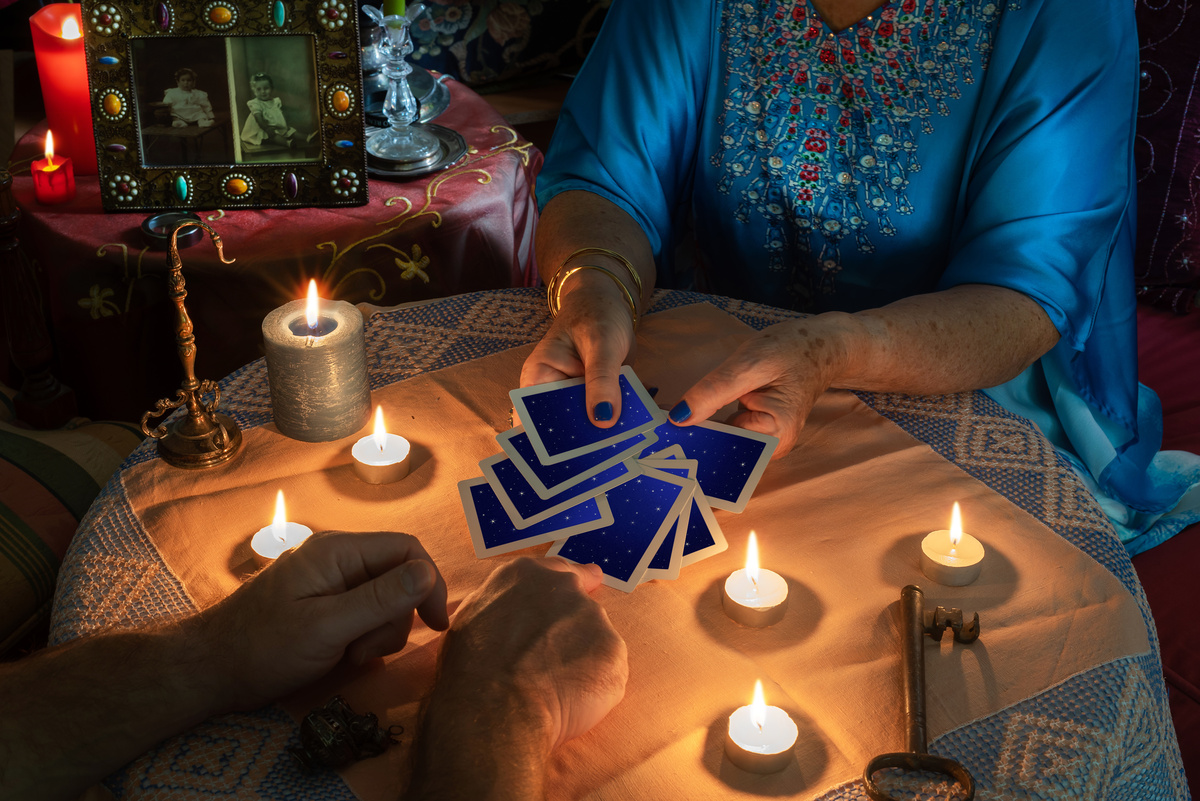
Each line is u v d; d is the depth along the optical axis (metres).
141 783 1.03
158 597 1.24
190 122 2.28
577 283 1.72
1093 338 1.99
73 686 1.09
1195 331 2.67
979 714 1.08
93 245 2.19
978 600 1.24
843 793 1.00
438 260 2.40
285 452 1.49
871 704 1.09
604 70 2.15
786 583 1.26
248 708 1.10
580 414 1.47
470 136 2.73
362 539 1.16
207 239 2.23
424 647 1.18
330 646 1.07
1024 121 1.84
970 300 1.73
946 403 1.65
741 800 0.99
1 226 2.12
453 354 1.72
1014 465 1.49
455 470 1.46
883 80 2.00
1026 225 1.81
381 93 2.70
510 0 3.64
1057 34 1.84
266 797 1.00
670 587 1.26
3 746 1.04
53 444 2.06
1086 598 1.24
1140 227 2.71
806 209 2.09
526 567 1.19
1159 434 2.21
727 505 1.37
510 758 0.97
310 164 2.34
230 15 2.21
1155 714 1.12
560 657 1.08
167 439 1.47
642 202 2.06
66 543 1.91
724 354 1.72
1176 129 2.60
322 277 2.28
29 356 2.30
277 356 1.42
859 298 2.17
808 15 2.04
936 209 2.02
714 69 2.11
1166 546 2.06
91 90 2.22
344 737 1.02
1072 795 1.00
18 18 3.41
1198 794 1.67
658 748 1.05
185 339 1.42
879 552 1.31
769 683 1.12
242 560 1.29
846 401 1.64
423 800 0.95
